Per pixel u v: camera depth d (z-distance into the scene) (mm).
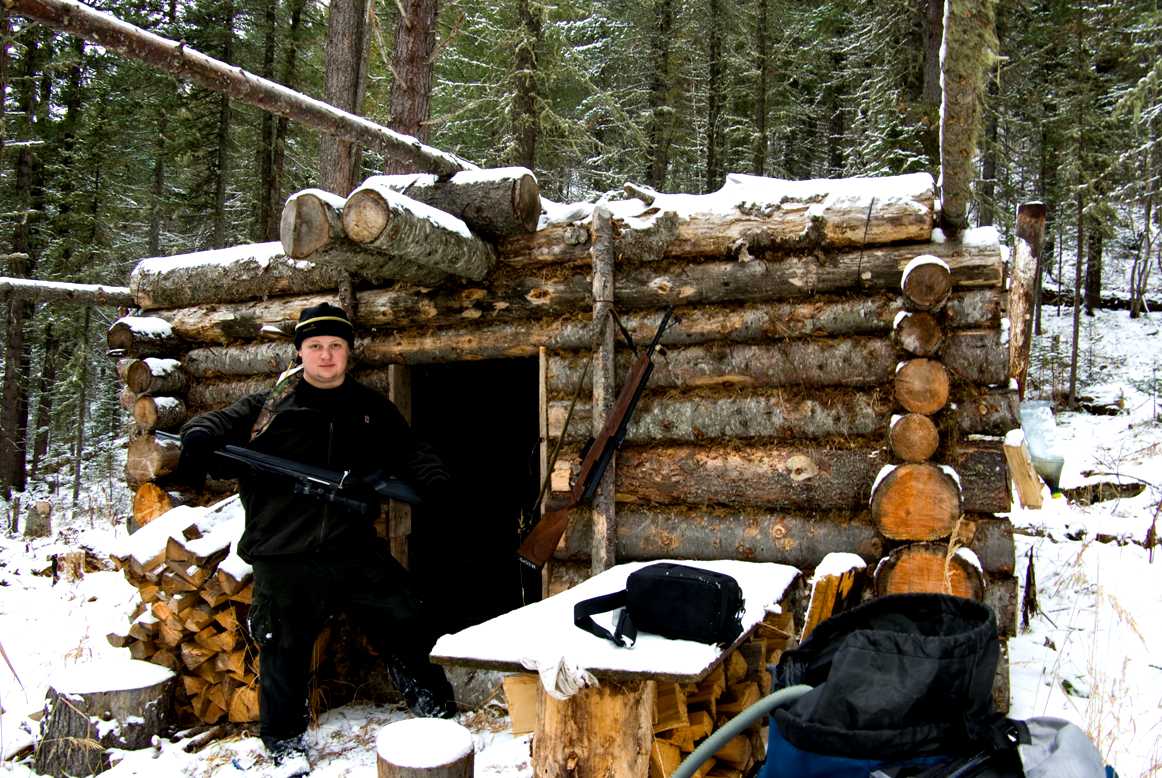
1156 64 12258
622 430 4293
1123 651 4656
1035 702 4039
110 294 6316
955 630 1793
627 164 17797
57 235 17547
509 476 7574
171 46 3248
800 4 20984
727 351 4344
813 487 4105
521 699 2873
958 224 3975
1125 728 3707
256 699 4266
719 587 2803
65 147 17969
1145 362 16641
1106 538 7102
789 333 4238
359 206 3742
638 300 4504
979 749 1560
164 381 5660
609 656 2613
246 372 5637
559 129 14875
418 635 4238
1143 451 11352
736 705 3311
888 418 4027
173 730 4324
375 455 4246
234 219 19359
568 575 4551
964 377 3869
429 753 2719
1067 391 15742
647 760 2598
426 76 8711
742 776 3205
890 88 12523
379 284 5133
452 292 4887
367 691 4793
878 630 1686
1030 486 3746
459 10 9477
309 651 4035
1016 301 5109
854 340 4145
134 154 19359
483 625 2996
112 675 4297
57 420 19688
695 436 4391
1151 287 20375
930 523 3703
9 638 5906
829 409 4141
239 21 18109
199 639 4402
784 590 3592
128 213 18625
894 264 4023
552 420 4695
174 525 4551
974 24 3094
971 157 3520
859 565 3730
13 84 16625
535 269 4738
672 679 2459
